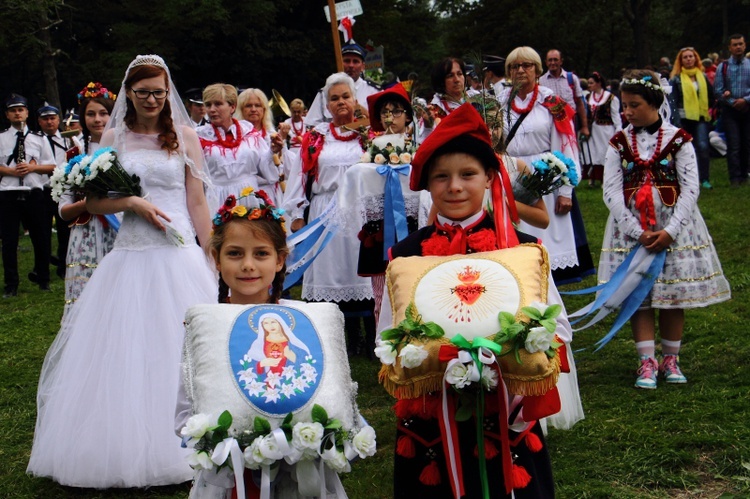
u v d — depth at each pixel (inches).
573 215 297.4
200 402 114.4
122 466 174.1
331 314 123.7
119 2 1143.0
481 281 117.7
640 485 163.8
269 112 352.2
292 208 271.4
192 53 1181.1
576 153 280.8
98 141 249.9
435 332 113.9
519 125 279.7
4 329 336.2
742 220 423.2
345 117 269.9
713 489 160.4
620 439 183.8
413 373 115.6
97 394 177.9
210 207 251.9
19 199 406.0
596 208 519.8
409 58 1860.2
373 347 267.6
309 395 114.8
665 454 172.2
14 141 412.8
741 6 1692.9
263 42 1237.7
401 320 118.5
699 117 527.5
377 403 224.2
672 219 216.2
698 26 1768.0
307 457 113.3
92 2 1117.1
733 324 265.7
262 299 133.5
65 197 221.3
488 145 129.7
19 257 534.0
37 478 186.5
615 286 217.2
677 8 1895.9
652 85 218.2
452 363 111.3
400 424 127.6
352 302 263.3
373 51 383.2
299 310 123.0
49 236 426.3
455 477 116.9
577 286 348.8
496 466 121.6
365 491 171.0
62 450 177.8
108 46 1163.3
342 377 119.1
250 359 116.3
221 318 120.1
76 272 250.7
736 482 160.9
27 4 764.0
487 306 115.1
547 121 279.4
